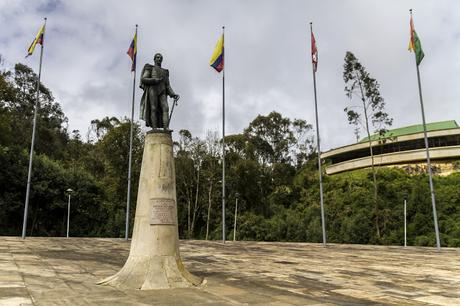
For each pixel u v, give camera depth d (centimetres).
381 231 4234
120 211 4638
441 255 1945
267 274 1195
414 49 2509
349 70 4331
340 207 4719
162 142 1038
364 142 6347
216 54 2811
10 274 1028
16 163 4041
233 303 751
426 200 4412
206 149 4916
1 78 4244
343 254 1950
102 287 891
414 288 980
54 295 785
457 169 5425
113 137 4775
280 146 5834
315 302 782
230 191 4856
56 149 5762
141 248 960
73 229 4334
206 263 1465
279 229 4562
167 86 1122
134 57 2767
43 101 6203
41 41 2464
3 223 3928
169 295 811
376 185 4369
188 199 4822
